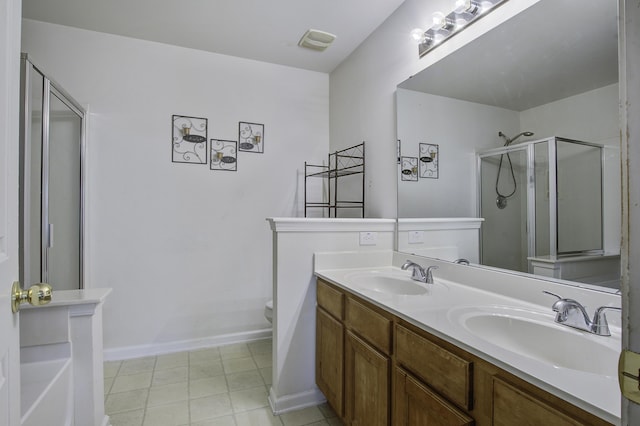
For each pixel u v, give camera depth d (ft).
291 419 6.06
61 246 6.99
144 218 8.65
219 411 6.26
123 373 7.65
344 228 6.82
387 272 6.54
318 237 6.65
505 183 4.74
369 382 4.62
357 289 5.12
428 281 5.57
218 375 7.61
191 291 9.09
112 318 8.39
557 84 4.08
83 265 7.86
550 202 4.13
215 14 7.50
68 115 7.27
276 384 6.40
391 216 7.41
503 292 4.70
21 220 5.59
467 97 5.41
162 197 8.82
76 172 7.63
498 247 4.84
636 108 1.36
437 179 6.04
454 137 5.67
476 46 5.27
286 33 8.30
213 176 9.31
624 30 1.41
